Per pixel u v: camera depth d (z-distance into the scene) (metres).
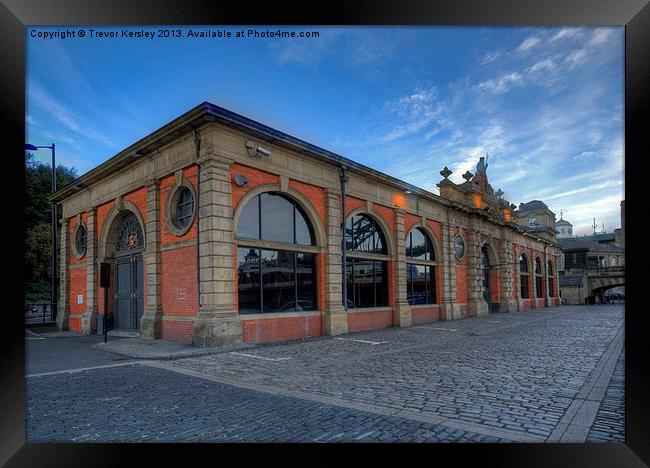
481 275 27.38
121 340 13.81
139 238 15.62
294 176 14.40
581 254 55.03
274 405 5.83
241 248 12.83
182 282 12.95
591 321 21.80
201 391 6.73
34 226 28.91
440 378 7.52
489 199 30.25
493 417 5.18
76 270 19.38
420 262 21.70
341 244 16.19
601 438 4.40
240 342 12.00
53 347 12.52
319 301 15.28
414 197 21.20
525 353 10.59
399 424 4.93
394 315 19.00
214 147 12.02
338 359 9.81
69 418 5.29
